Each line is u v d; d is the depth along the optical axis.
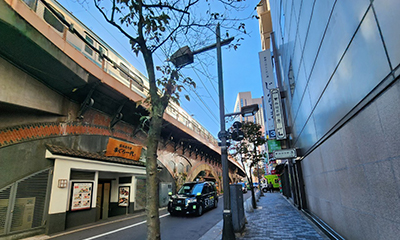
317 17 4.86
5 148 7.62
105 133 13.45
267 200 19.94
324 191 6.35
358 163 3.65
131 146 14.28
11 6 6.39
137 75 16.66
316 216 8.12
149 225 2.61
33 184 8.10
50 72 8.70
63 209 8.64
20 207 7.56
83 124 11.77
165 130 21.19
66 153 9.14
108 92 12.41
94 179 10.66
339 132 4.44
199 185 14.06
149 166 2.85
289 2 8.16
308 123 7.32
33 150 8.52
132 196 13.37
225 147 6.55
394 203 2.64
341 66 3.81
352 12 3.18
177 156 24.62
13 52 7.24
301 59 7.02
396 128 2.46
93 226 9.36
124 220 11.07
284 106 14.63
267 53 16.05
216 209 14.98
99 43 12.99
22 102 8.00
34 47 7.34
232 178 52.47
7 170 7.53
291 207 13.72
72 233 8.12
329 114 4.83
